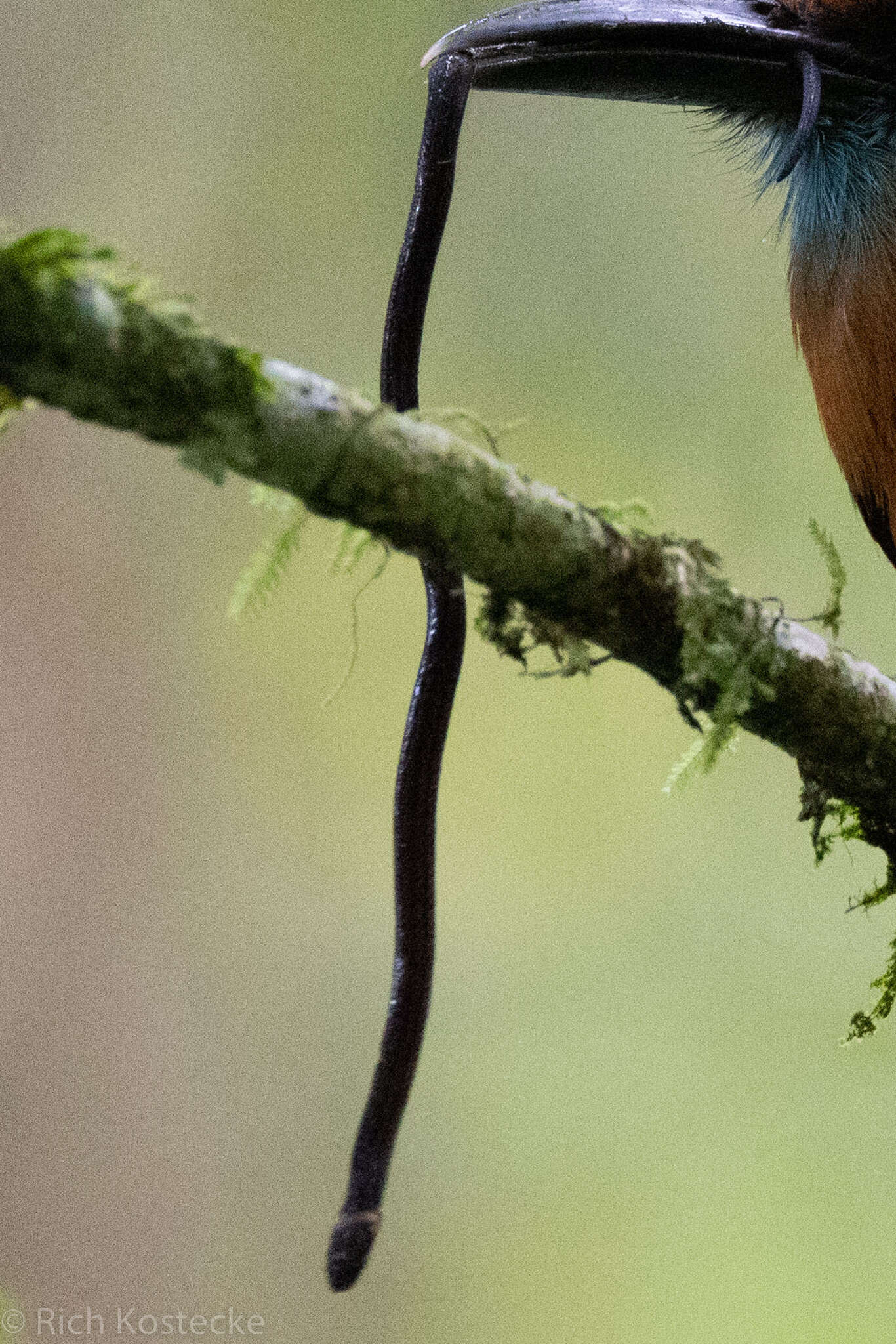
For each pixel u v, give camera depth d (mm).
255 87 14984
